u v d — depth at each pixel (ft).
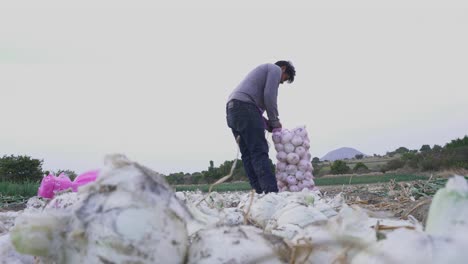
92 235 2.61
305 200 6.20
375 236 2.67
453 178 2.65
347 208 3.12
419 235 2.45
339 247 2.82
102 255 2.56
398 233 2.56
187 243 2.88
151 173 2.87
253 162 16.58
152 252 2.60
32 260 3.96
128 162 2.88
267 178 16.26
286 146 19.42
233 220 5.83
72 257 2.70
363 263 2.52
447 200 2.59
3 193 27.96
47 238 2.73
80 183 7.11
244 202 6.86
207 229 3.07
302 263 2.84
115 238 2.55
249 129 16.53
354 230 2.92
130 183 2.73
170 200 2.81
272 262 2.78
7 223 6.21
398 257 2.33
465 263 2.21
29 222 2.74
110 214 2.62
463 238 2.34
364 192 24.39
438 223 2.57
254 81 17.10
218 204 7.84
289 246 2.91
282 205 5.80
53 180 9.46
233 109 16.78
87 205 2.73
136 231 2.58
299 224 4.50
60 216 2.76
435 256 2.27
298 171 19.43
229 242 2.85
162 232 2.65
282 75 19.21
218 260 2.74
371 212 3.84
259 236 2.98
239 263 2.73
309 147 19.85
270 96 16.98
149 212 2.65
